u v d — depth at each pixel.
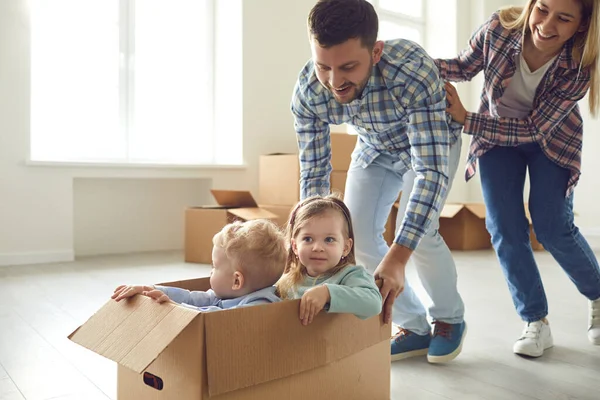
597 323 1.86
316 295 1.02
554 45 1.51
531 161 1.73
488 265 3.62
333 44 1.13
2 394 1.38
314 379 1.08
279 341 0.99
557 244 1.72
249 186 4.43
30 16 3.50
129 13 4.18
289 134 4.61
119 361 0.92
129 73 4.18
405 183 1.63
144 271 3.28
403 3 5.85
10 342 1.81
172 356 0.96
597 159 5.12
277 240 1.20
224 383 0.91
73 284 2.83
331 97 1.44
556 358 1.70
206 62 4.58
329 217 1.22
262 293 1.15
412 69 1.32
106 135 4.11
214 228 3.54
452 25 5.82
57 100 3.90
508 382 1.50
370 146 1.61
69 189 3.69
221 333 0.91
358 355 1.19
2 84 3.43
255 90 4.42
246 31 4.35
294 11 4.60
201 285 1.31
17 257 3.52
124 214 4.23
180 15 4.45
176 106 4.46
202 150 4.60
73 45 3.95
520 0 5.95
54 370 1.55
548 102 1.62
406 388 1.46
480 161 1.79
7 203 3.48
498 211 1.74
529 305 1.76
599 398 1.39
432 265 1.63
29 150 3.54
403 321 1.70
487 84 1.73
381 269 1.27
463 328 1.68
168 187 4.43
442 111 1.35
